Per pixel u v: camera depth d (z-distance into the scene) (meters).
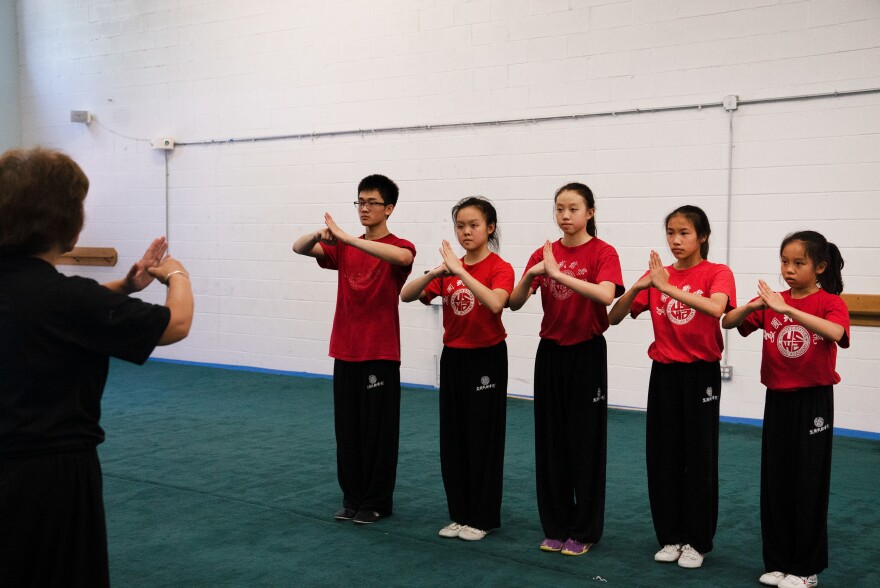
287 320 7.76
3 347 1.57
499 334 3.27
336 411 3.58
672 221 3.05
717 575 2.91
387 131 7.04
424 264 6.92
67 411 1.62
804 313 2.70
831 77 5.25
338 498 3.86
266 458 4.62
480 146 6.59
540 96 6.30
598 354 3.08
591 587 2.79
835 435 5.30
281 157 7.67
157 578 2.89
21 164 1.63
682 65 5.73
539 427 3.18
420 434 5.23
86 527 1.64
